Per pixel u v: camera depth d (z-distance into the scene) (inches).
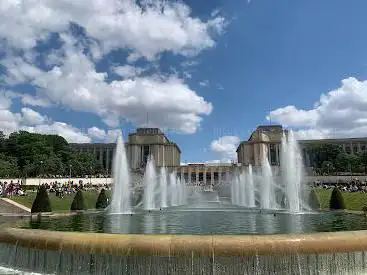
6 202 2005.4
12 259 733.3
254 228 951.6
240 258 611.5
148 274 621.0
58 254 669.9
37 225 1028.5
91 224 1095.0
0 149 5836.6
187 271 613.9
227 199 4010.8
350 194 2354.8
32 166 5241.1
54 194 2645.2
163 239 628.4
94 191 3139.8
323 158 6934.1
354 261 640.4
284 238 626.8
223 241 619.5
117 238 643.5
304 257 619.5
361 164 5989.2
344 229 871.7
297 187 1905.8
